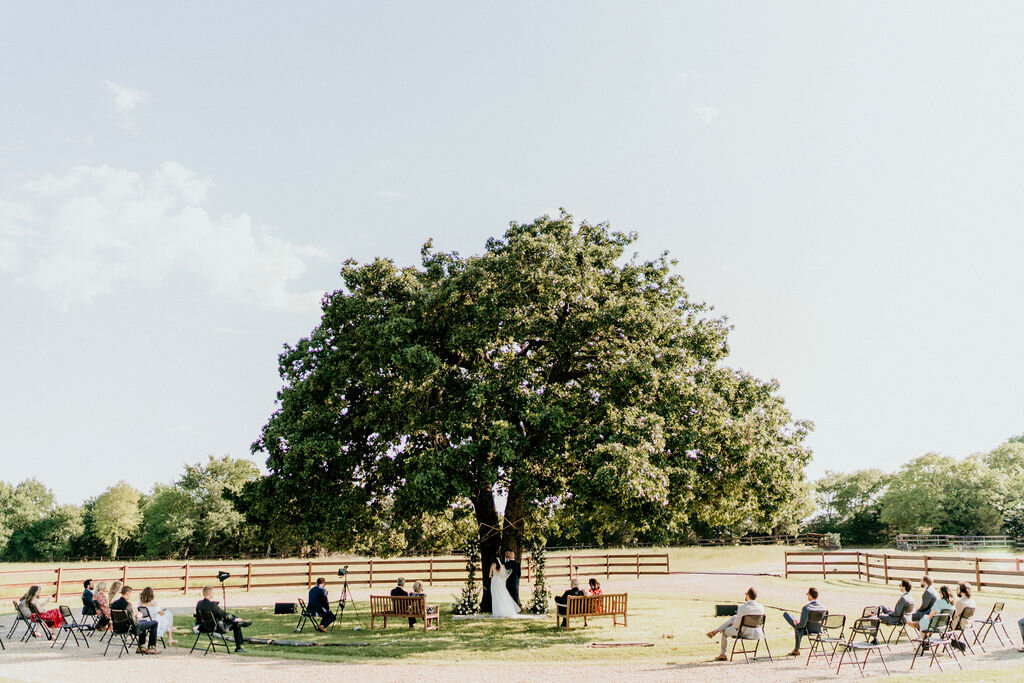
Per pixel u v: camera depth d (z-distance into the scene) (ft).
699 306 86.48
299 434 75.20
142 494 330.75
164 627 56.34
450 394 71.36
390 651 54.34
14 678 41.37
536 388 70.85
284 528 80.02
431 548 89.66
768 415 81.20
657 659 51.13
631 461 61.57
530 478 66.95
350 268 79.56
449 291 71.72
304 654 53.21
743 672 45.34
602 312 72.33
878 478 317.22
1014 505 263.08
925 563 108.27
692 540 249.55
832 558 191.01
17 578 106.73
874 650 53.01
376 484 78.07
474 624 70.28
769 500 76.33
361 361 75.46
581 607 66.03
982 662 47.29
